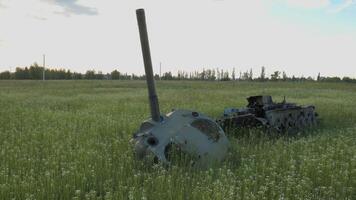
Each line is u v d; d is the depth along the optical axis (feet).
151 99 33.50
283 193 24.32
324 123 56.49
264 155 34.01
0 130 47.57
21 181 25.95
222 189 23.81
